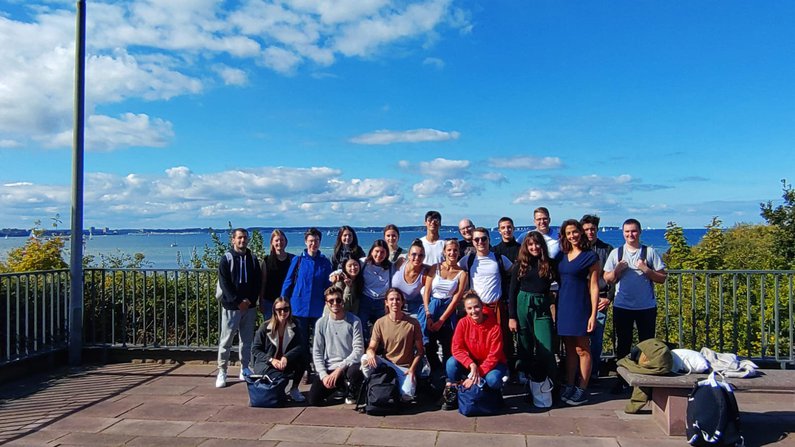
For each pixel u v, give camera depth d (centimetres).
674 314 856
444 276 637
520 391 636
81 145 780
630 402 556
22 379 704
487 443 475
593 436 489
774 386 467
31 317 741
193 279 836
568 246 600
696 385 473
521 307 598
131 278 823
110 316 838
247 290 672
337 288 611
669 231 1197
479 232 629
